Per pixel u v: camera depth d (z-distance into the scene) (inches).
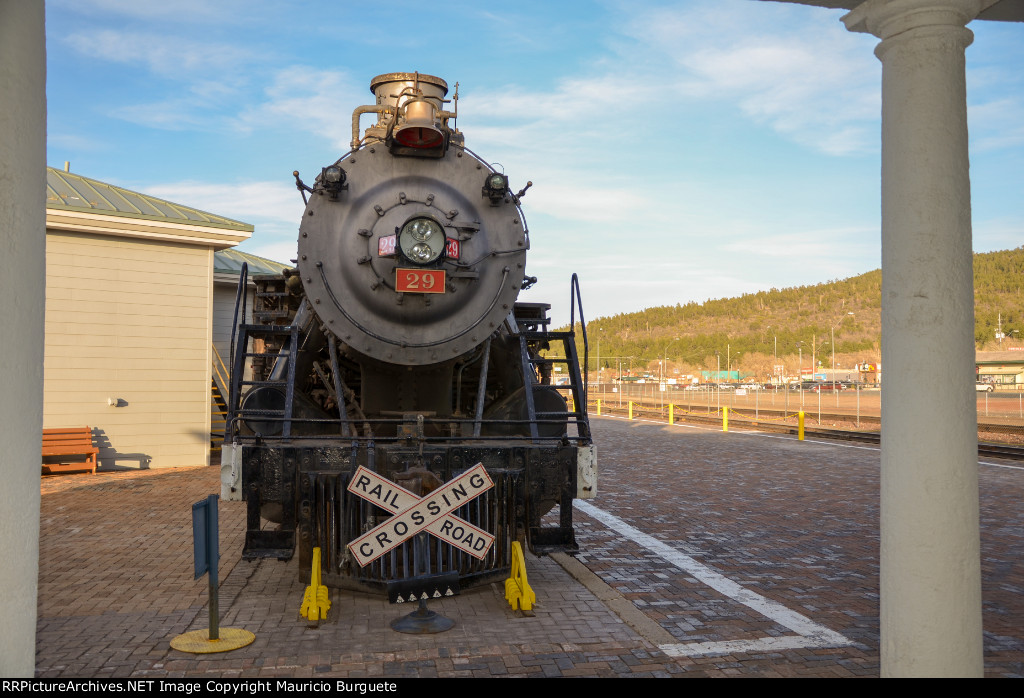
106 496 441.4
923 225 140.6
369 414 279.0
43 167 126.9
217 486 476.1
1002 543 334.6
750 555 315.9
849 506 434.0
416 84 289.3
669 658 196.5
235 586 263.4
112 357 545.3
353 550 211.0
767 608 241.4
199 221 562.9
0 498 118.0
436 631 214.8
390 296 261.3
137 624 221.1
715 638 212.5
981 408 1594.5
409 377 281.0
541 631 217.0
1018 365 3235.7
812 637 213.8
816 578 279.4
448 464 234.8
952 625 137.4
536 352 350.9
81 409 533.6
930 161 141.3
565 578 279.7
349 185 265.0
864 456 700.7
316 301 257.8
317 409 277.1
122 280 549.3
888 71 147.6
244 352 249.1
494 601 247.8
